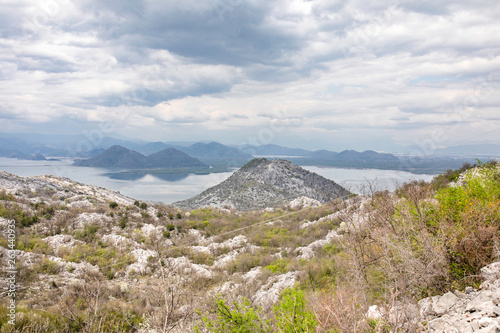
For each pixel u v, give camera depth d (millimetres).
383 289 7055
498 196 9375
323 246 24219
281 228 40688
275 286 17641
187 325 7504
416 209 8688
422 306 6293
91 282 17312
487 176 11820
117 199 50562
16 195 37094
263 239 35312
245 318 6668
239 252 31391
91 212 36438
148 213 42094
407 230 7988
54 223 31922
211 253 31969
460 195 9688
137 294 17906
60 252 25422
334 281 13156
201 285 18500
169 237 35781
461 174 19719
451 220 8297
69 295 15609
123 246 29141
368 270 7695
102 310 13992
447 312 5719
